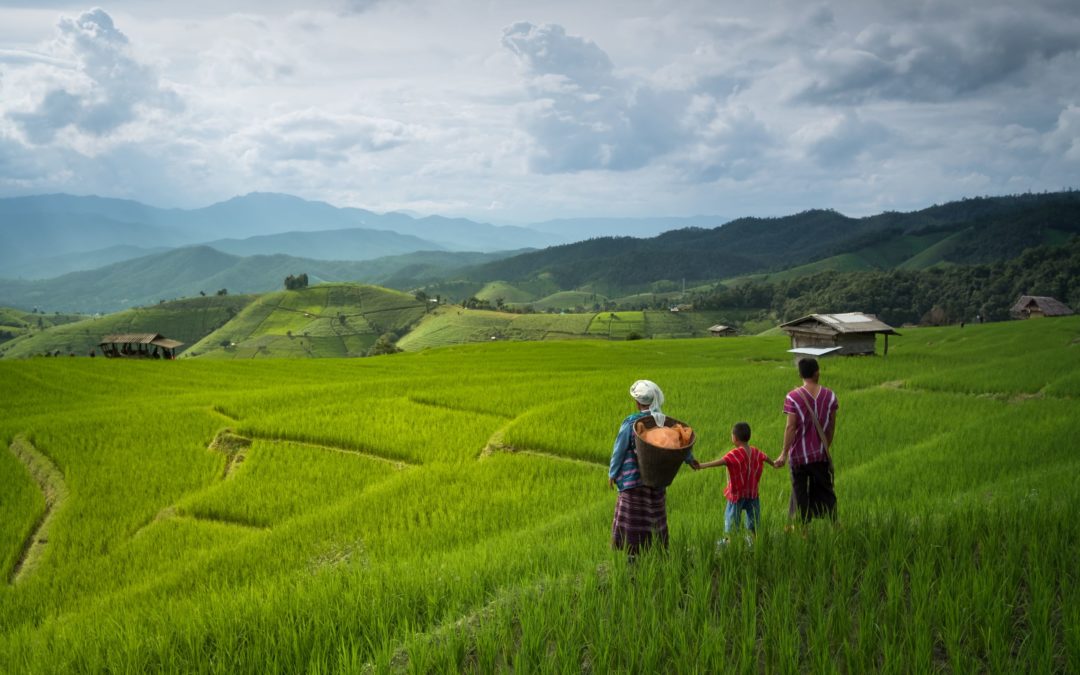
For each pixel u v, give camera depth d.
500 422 31.34
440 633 6.94
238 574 16.11
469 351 90.19
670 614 6.41
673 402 31.66
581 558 9.79
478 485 21.61
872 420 25.83
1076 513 7.89
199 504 22.23
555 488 20.80
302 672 6.70
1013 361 41.78
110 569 18.22
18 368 62.81
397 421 31.69
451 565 10.64
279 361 75.19
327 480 24.33
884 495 15.09
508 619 6.87
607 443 25.42
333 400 38.72
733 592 6.82
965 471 16.84
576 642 6.22
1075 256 189.62
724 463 9.39
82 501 23.23
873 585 6.65
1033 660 5.20
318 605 8.20
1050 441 19.30
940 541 7.47
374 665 6.42
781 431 25.17
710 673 5.58
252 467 26.03
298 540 17.98
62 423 33.59
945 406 28.47
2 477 26.44
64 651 8.60
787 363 63.56
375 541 17.20
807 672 5.61
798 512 9.04
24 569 19.47
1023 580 6.63
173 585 15.84
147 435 31.36
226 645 7.38
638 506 8.12
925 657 5.37
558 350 87.38
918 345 68.88
